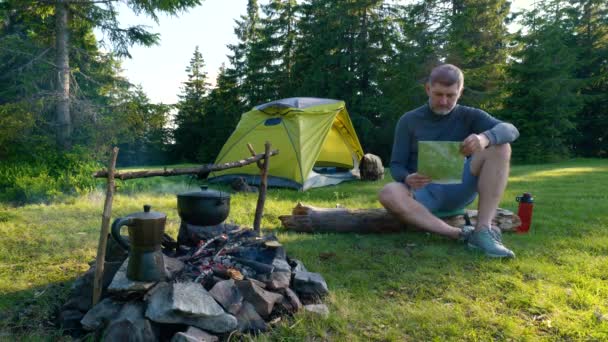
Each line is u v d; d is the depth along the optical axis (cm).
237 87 3069
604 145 2323
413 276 308
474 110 374
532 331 228
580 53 2333
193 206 281
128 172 244
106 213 226
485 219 365
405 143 392
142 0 955
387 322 238
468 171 381
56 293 273
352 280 304
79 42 1239
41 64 1052
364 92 2344
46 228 459
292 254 362
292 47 2812
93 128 1015
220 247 286
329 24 2369
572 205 585
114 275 243
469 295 276
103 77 1492
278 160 816
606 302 259
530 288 281
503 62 2178
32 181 707
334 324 233
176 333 200
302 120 843
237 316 225
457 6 2177
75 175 820
